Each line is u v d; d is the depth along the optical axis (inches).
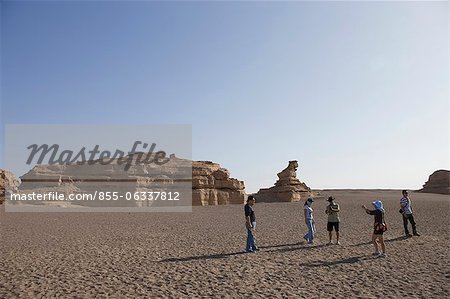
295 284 364.8
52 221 1144.8
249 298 318.3
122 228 933.2
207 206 2108.8
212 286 357.7
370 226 930.7
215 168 2541.8
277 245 621.9
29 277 397.4
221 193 2313.0
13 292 339.0
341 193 3789.4
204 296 324.2
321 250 565.9
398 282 367.9
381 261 474.0
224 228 925.8
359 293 331.6
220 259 497.7
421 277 387.5
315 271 421.4
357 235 748.6
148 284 366.3
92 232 844.0
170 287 354.9
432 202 1859.0
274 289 346.9
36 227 959.0
